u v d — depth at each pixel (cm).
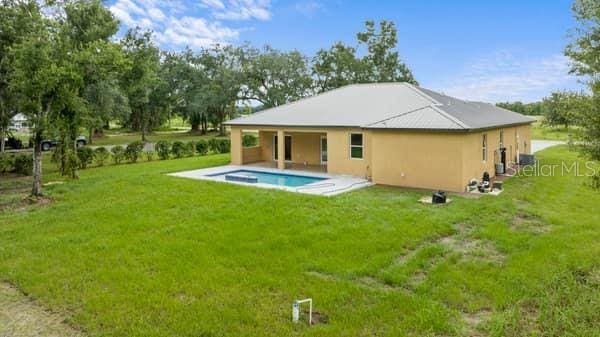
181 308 642
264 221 1110
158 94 4803
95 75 1542
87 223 1120
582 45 677
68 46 1464
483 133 1761
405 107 2020
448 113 1731
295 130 2089
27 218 1191
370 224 1069
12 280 762
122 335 572
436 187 1573
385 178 1702
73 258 859
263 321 603
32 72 1365
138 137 5162
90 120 1638
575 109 675
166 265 813
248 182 1794
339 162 1986
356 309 636
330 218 1130
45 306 661
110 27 2042
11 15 1599
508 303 646
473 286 707
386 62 4719
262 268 799
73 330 591
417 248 914
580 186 1605
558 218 1138
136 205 1310
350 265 809
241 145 2350
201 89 4916
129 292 698
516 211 1218
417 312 619
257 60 4772
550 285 708
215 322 600
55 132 1452
